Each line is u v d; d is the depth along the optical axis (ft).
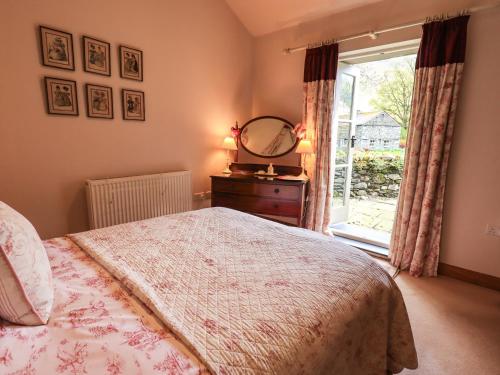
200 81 10.32
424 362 5.03
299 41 10.57
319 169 10.14
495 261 7.46
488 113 7.17
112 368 2.21
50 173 7.27
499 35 6.81
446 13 7.33
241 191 9.85
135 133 8.79
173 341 2.53
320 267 3.93
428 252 8.15
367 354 3.71
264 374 2.31
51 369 2.19
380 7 8.54
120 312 2.91
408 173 8.09
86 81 7.57
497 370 4.89
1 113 6.41
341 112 11.00
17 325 2.63
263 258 4.20
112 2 7.78
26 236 2.86
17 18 6.36
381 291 3.87
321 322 2.91
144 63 8.69
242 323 2.75
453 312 6.48
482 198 7.48
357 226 12.75
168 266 3.86
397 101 17.37
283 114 11.46
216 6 10.41
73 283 3.43
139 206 8.68
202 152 10.84
